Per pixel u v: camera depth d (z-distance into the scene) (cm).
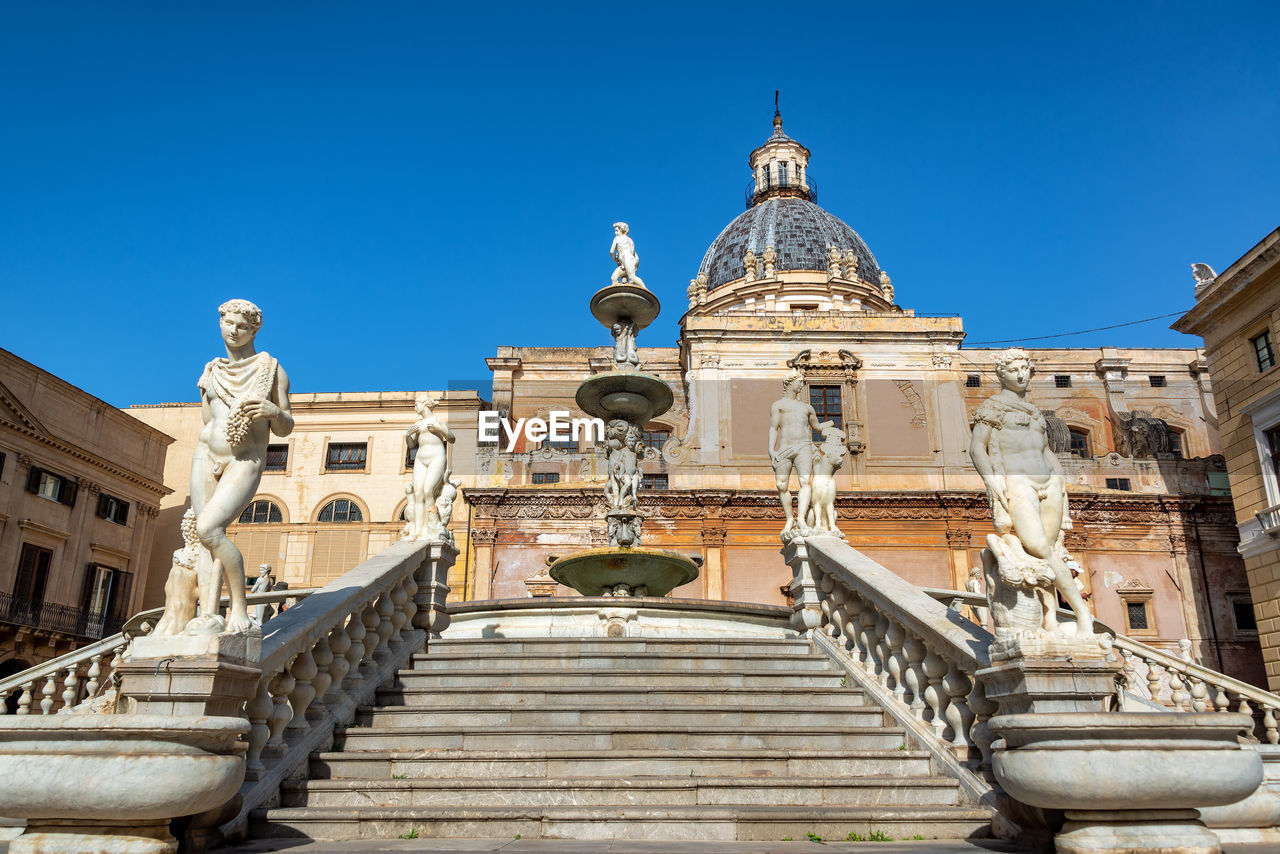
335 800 599
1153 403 3744
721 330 3406
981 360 3709
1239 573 3145
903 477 3256
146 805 441
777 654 888
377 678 792
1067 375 3775
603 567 1358
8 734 455
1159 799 474
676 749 682
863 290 4169
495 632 1168
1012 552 554
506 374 3753
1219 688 915
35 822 457
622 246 1573
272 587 1050
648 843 534
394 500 3625
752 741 697
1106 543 3147
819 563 943
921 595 747
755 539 3136
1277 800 600
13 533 2966
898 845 533
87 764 439
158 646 490
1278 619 2345
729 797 609
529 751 664
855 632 852
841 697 788
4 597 2897
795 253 4459
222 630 510
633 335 1545
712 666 877
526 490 3147
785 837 558
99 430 3409
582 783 608
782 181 5050
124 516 3516
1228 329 2577
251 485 538
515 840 544
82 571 3266
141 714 478
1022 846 530
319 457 3691
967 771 614
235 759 481
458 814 561
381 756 645
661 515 3141
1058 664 516
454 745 687
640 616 1170
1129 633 3055
